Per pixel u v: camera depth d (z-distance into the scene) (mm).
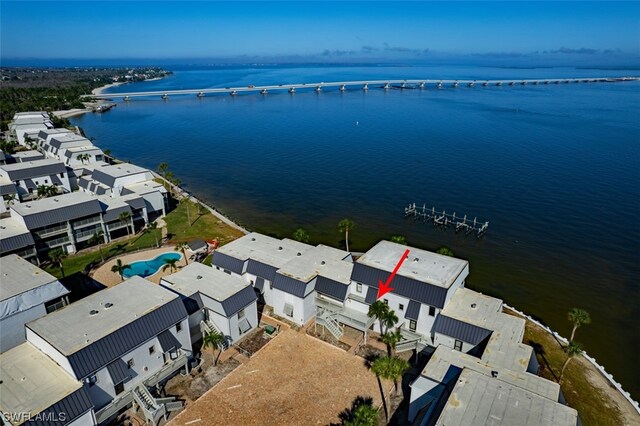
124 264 79500
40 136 167500
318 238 101875
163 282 59844
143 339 45875
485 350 45312
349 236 103000
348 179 145125
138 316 47281
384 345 56625
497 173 147500
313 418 44312
